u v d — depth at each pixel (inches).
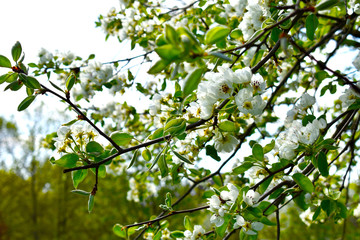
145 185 67.1
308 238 106.2
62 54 55.5
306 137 31.6
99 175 33.3
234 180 51.0
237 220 31.1
